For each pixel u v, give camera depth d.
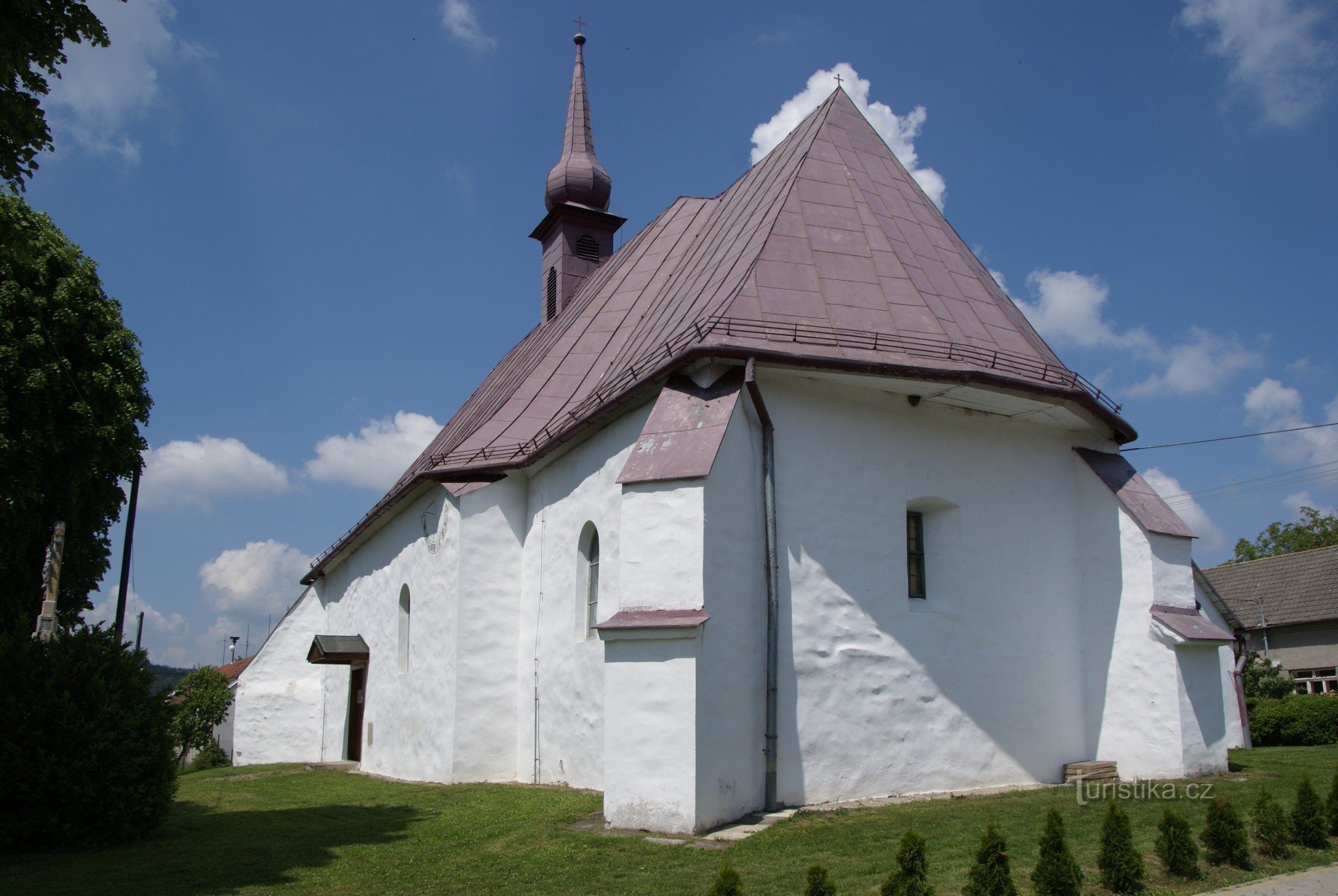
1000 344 14.56
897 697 13.23
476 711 16.73
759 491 12.84
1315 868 8.80
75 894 8.83
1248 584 38.25
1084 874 8.53
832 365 12.87
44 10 9.92
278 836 11.78
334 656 22.42
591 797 13.20
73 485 22.91
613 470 14.64
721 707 11.52
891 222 15.98
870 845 9.79
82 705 11.05
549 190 29.17
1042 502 15.06
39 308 22.67
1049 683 14.52
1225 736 14.47
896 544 13.66
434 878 9.26
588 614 15.41
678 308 16.17
